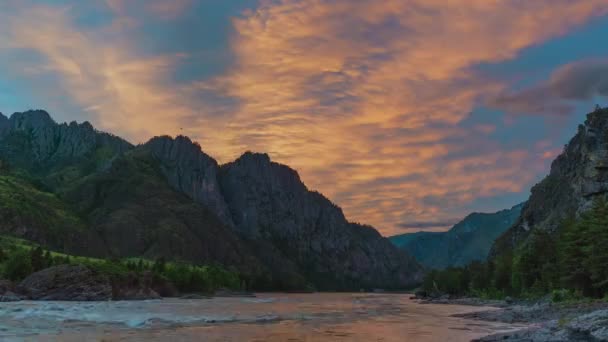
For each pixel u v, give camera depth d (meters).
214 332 50.44
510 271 174.75
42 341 40.06
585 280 111.50
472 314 88.19
